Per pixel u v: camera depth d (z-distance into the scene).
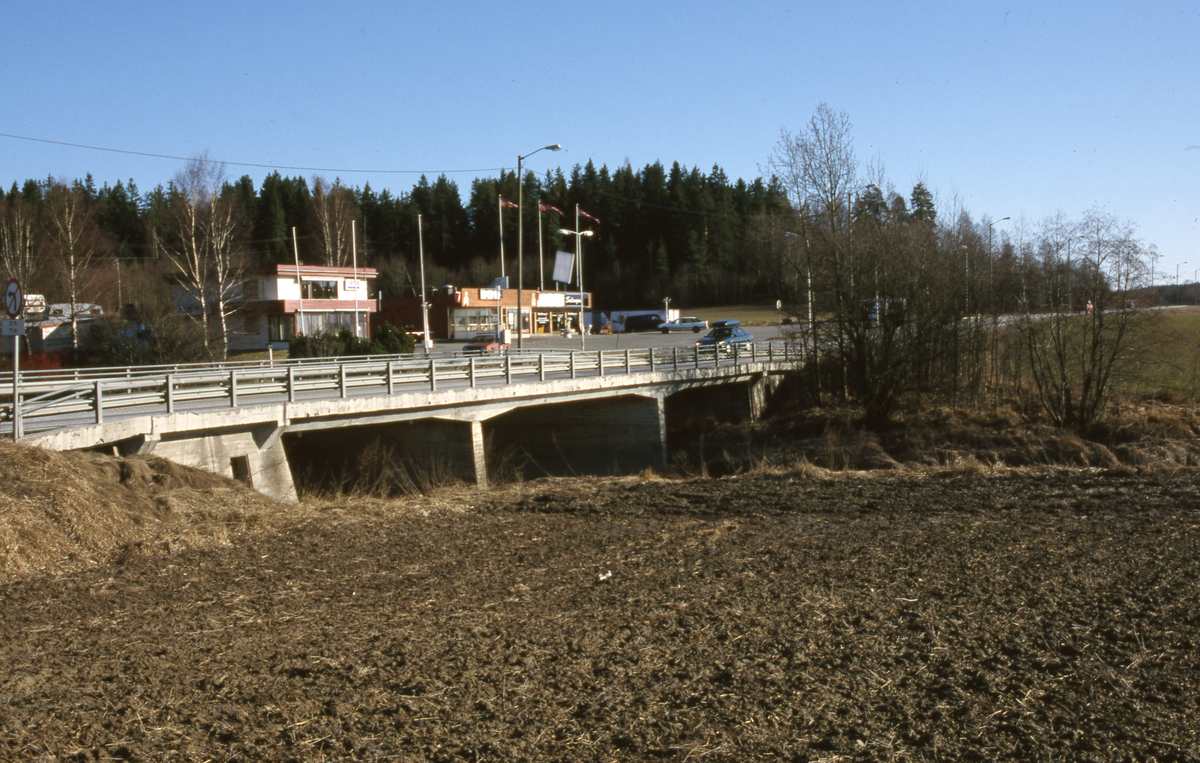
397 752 5.29
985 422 33.34
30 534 10.66
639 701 6.18
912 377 35.81
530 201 127.69
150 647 7.57
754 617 8.48
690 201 124.62
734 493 17.53
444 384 25.42
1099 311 31.95
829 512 15.26
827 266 36.50
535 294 82.56
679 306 121.12
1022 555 11.31
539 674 6.77
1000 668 6.89
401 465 24.34
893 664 7.01
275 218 108.69
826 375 39.78
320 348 44.56
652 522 14.50
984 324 37.09
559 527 14.02
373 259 120.31
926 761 5.23
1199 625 8.07
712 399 40.59
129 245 100.50
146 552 11.43
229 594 9.60
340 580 10.33
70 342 54.75
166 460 15.75
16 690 6.34
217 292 48.84
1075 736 5.58
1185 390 35.31
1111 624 8.12
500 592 9.73
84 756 5.14
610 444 31.75
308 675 6.77
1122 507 14.99
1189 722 5.81
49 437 13.93
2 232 53.81
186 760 5.14
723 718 5.86
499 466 29.80
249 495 15.85
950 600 9.06
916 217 41.91
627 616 8.58
